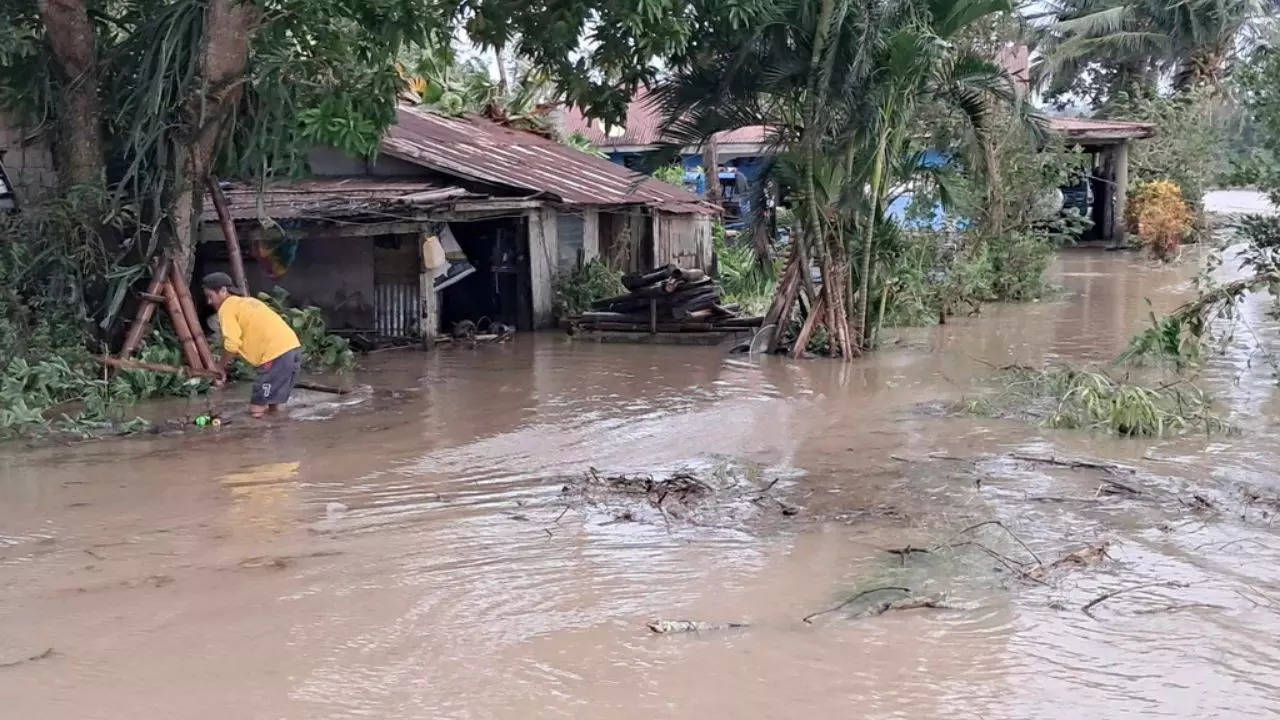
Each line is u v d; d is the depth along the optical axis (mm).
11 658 5379
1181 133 32031
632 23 12055
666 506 7879
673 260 23484
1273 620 5762
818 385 12758
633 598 6148
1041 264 21500
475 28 13539
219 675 5195
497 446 9773
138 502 8023
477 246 18688
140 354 12258
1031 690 5004
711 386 12789
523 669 5258
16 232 12367
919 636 5594
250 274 16406
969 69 14516
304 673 5223
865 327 15148
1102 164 33219
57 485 8492
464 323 17406
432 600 6121
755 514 7707
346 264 16438
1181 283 23359
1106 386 11031
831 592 6223
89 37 12773
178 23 12359
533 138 24438
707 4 13273
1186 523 7402
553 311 18766
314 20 12297
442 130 20750
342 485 8484
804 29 13844
